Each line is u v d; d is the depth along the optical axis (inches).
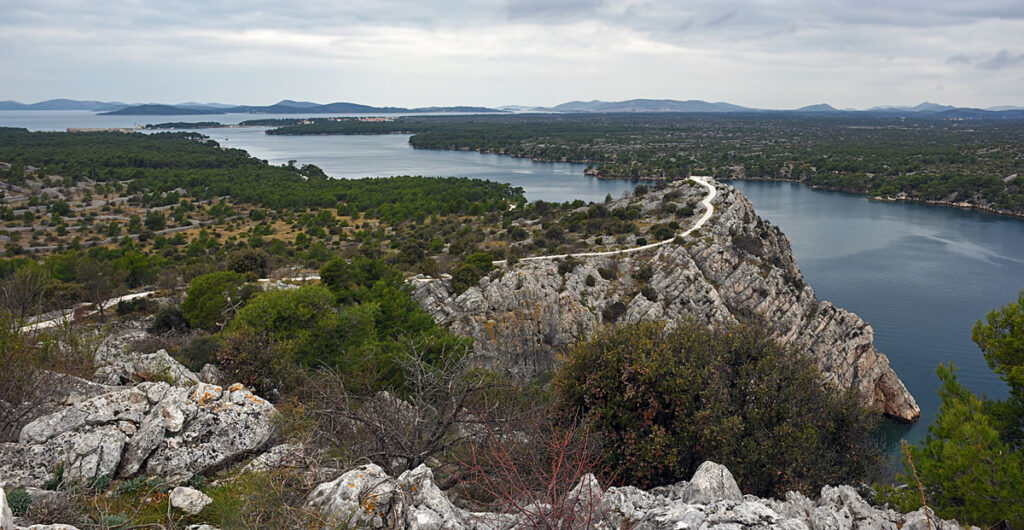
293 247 3895.2
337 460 484.1
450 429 575.2
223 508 424.8
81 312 2000.5
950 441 569.9
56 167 7165.4
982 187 6555.1
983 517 506.0
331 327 1176.2
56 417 513.7
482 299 2439.7
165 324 1822.1
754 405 736.3
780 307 2743.6
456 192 6122.1
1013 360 645.9
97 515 413.4
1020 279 3617.1
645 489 696.4
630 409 751.7
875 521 470.9
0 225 4515.3
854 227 5251.0
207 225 4859.7
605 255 2967.5
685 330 857.5
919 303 3228.3
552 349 2437.3
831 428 747.4
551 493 398.9
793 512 465.1
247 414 565.3
